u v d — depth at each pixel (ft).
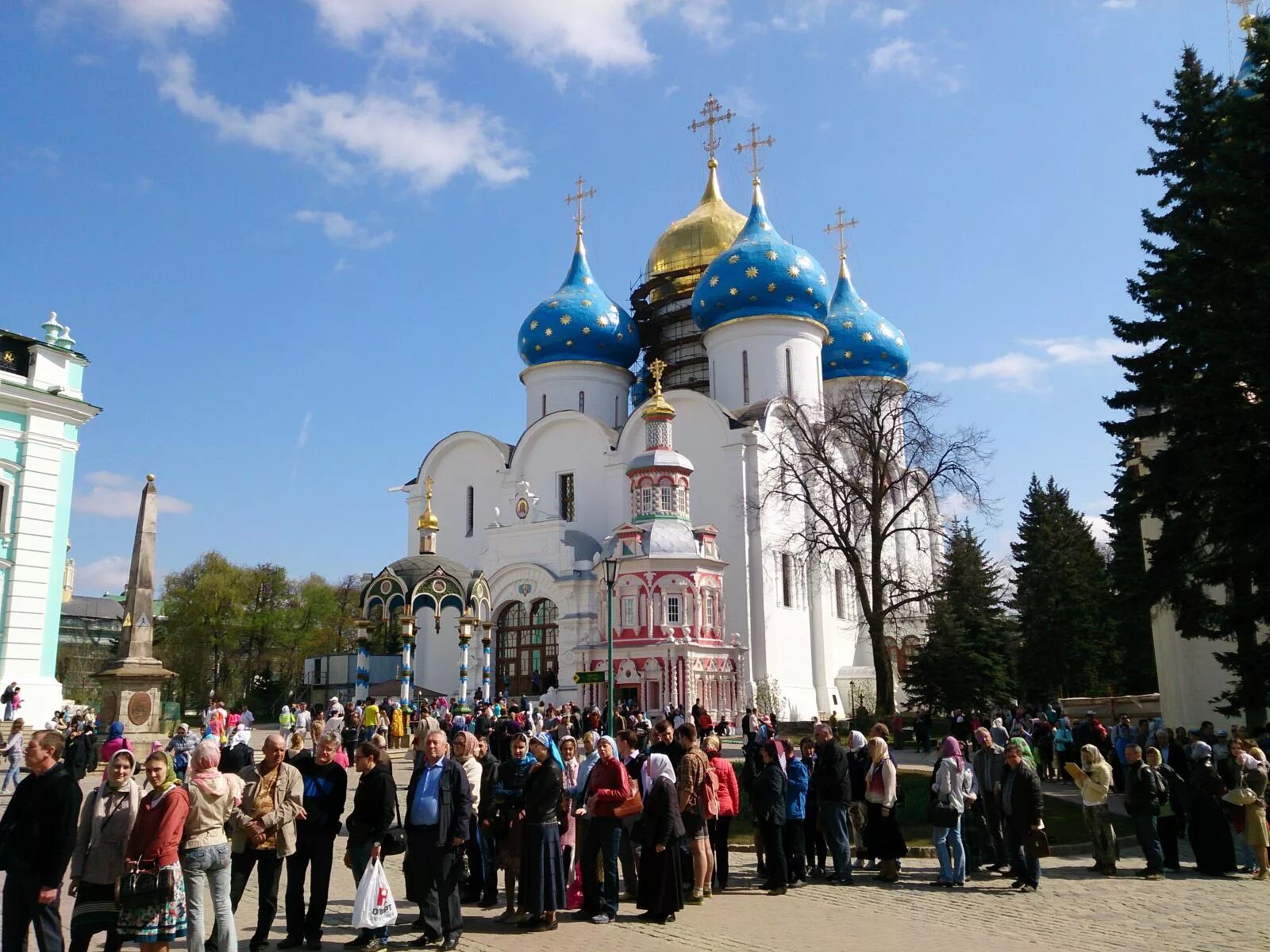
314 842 36.37
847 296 225.35
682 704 144.56
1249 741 62.49
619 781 41.88
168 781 29.96
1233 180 75.61
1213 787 56.03
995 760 55.52
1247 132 75.82
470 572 170.91
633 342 209.97
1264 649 76.84
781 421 174.70
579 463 188.34
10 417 128.36
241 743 47.14
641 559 151.33
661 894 40.91
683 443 177.78
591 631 163.22
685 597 151.33
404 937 37.99
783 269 191.11
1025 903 46.47
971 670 155.94
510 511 192.13
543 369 206.39
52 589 129.39
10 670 123.75
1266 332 69.97
